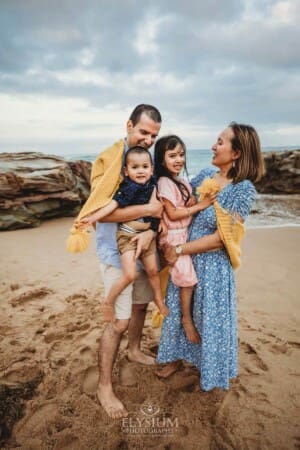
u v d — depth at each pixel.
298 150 17.22
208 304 2.38
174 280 2.43
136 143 2.46
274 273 5.34
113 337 2.54
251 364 3.05
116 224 2.52
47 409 2.51
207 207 2.40
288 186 16.45
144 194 2.37
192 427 2.36
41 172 9.12
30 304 4.25
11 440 2.24
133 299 2.79
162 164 2.50
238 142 2.31
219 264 2.43
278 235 7.99
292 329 3.65
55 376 2.88
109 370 2.57
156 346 3.35
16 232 8.10
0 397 2.61
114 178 2.32
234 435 2.29
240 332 3.58
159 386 2.76
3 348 3.28
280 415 2.47
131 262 2.34
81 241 2.29
